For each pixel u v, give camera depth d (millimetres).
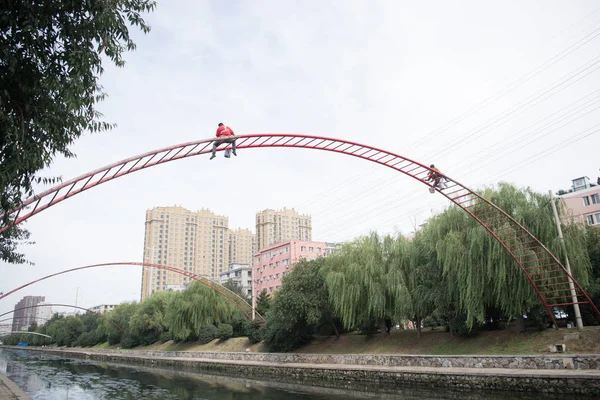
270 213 148375
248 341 56219
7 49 9375
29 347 149875
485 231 27797
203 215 165875
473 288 28125
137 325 77688
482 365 26406
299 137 19812
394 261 36938
